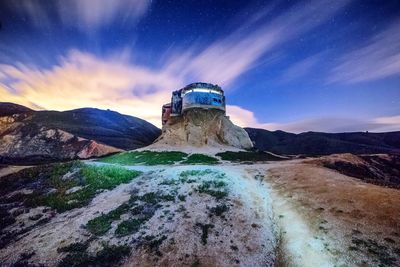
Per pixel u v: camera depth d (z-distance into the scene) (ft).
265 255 51.01
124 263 48.44
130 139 412.16
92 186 89.56
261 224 61.05
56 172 106.52
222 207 67.62
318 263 45.21
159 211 66.90
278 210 67.36
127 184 90.17
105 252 51.16
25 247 54.65
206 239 54.85
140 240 54.85
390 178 122.21
